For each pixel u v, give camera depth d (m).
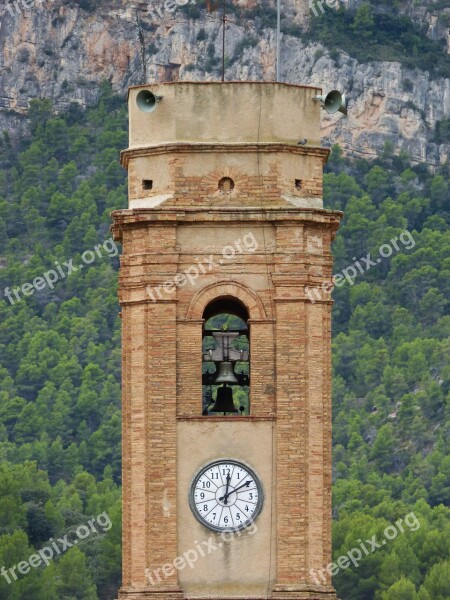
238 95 93.31
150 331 92.44
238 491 91.94
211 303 94.62
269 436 92.19
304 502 92.00
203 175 93.00
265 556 91.69
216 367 94.88
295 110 93.75
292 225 92.56
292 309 92.44
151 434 92.12
